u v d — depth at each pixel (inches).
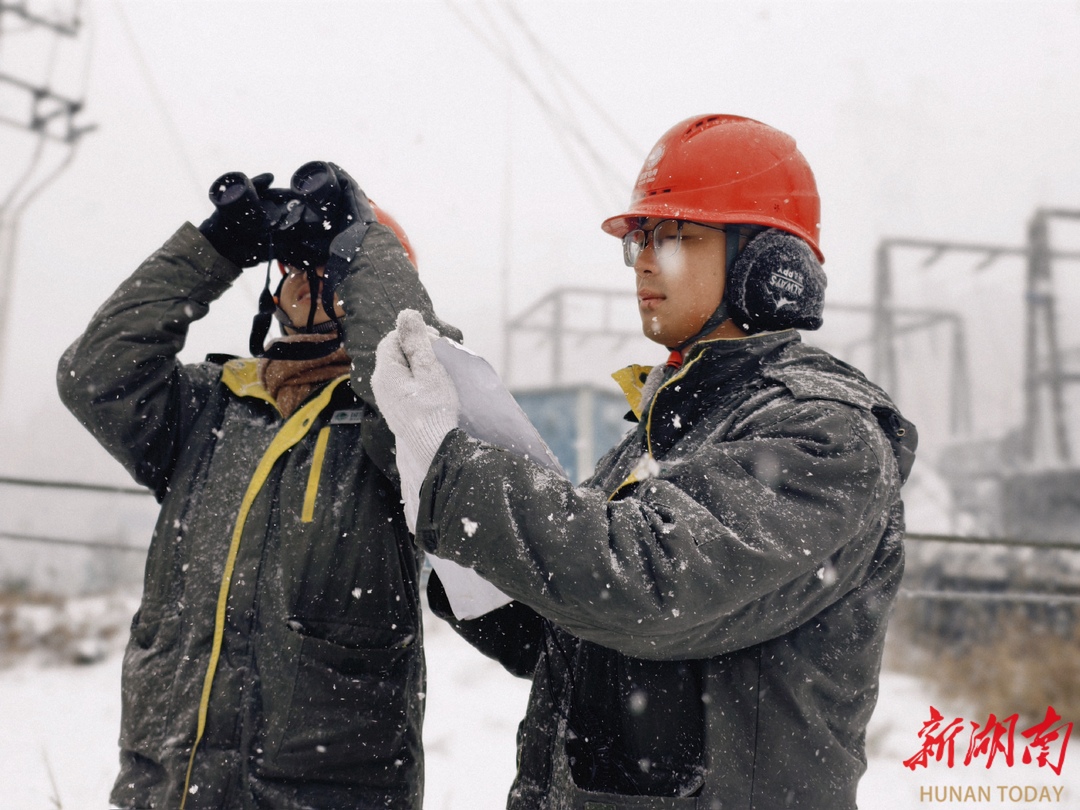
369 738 70.3
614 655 60.0
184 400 80.8
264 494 73.9
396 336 57.8
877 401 56.5
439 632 310.3
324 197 75.8
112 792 71.4
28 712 196.9
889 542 57.9
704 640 51.8
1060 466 418.0
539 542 48.4
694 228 65.7
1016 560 291.6
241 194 73.5
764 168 66.2
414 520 55.8
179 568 74.6
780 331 63.2
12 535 207.6
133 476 80.4
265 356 80.5
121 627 289.7
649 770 56.3
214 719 68.3
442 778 162.7
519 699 226.8
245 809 67.2
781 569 49.1
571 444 402.0
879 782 169.5
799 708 53.8
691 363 61.9
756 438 53.6
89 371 76.0
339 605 71.4
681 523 49.5
